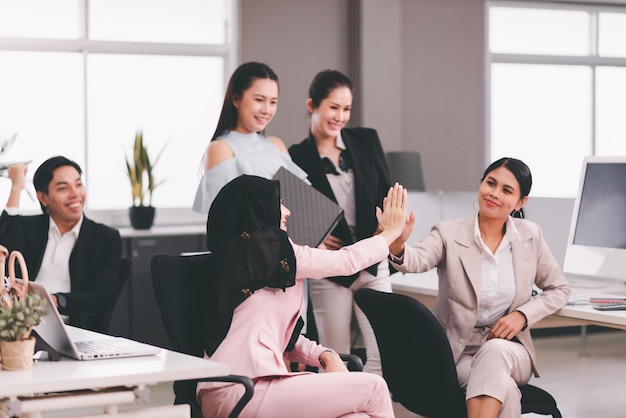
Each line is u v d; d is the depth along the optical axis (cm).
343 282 437
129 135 770
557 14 912
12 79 738
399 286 456
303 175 426
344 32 804
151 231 697
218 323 299
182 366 254
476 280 385
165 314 316
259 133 426
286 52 787
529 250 391
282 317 309
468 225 395
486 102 870
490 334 376
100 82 761
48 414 550
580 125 923
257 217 306
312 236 378
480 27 849
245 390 285
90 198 759
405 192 354
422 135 832
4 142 723
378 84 799
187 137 787
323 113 440
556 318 404
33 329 270
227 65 792
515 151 901
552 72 911
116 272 465
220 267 300
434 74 834
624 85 938
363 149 454
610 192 435
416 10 826
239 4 771
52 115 749
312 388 291
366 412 294
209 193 409
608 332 833
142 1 771
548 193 913
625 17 933
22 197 725
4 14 737
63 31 752
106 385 240
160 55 777
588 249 441
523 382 371
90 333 320
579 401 579
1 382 233
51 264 453
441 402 350
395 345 354
